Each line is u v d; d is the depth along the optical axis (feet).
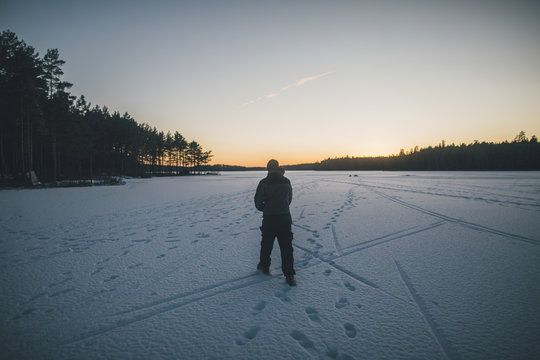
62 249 14.16
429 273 10.48
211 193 49.70
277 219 10.03
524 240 14.96
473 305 7.95
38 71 71.31
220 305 8.18
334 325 7.04
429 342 6.27
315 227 19.01
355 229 18.28
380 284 9.55
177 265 11.73
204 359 5.81
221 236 16.94
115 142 150.71
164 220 22.53
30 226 20.22
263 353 5.99
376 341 6.35
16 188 63.00
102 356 5.92
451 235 16.33
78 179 100.07
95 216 24.66
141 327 7.04
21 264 11.89
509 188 50.03
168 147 230.27
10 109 68.28
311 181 88.07
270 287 9.45
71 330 6.91
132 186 73.87
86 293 9.03
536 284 9.30
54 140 82.89
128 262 12.14
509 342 6.20
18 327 7.02
